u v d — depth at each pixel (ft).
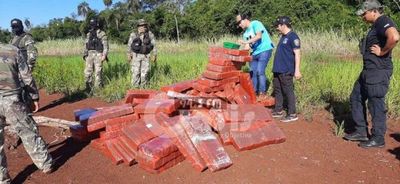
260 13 82.64
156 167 15.29
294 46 20.47
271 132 18.13
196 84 19.81
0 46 14.29
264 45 23.79
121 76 33.40
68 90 30.22
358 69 29.53
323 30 70.03
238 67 20.74
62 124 20.65
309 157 16.72
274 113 22.04
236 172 15.35
